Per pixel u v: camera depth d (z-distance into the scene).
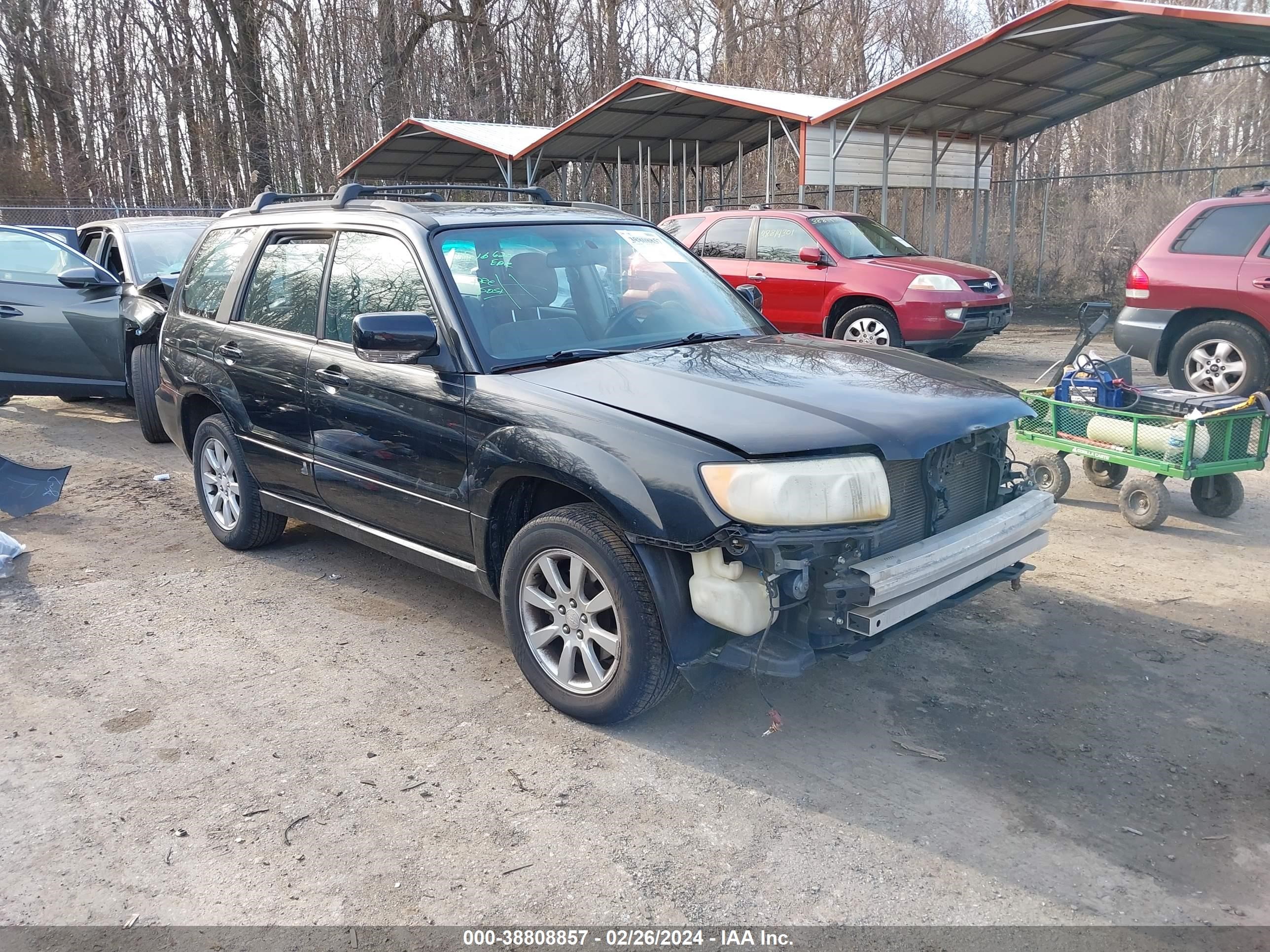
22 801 3.25
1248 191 9.11
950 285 10.77
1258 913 2.68
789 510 3.04
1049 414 6.32
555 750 3.52
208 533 6.02
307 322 4.76
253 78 30.59
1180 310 8.98
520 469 3.60
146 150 32.41
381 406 4.20
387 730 3.68
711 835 3.04
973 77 13.73
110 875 2.89
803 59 28.27
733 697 3.89
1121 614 4.65
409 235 4.23
